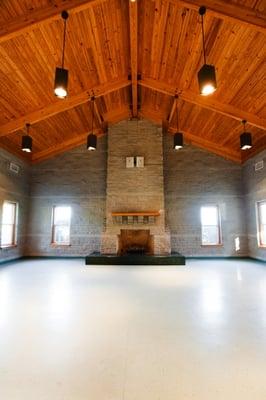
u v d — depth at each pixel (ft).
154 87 19.84
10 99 17.39
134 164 25.62
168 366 6.66
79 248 27.48
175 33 14.84
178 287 15.01
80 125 25.29
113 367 6.61
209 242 27.71
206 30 13.82
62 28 13.84
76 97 19.72
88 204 27.96
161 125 26.17
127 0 13.52
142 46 16.79
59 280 16.79
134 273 19.22
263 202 24.39
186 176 28.09
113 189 25.49
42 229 27.84
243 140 18.06
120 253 25.32
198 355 7.23
